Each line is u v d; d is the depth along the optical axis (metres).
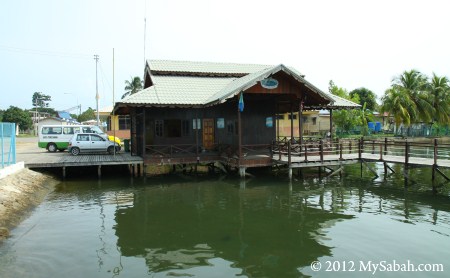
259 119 19.88
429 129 45.09
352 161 16.36
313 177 16.81
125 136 35.00
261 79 15.16
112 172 18.62
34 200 11.97
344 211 10.83
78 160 16.86
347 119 40.50
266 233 8.93
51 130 24.25
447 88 38.88
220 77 23.47
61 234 8.85
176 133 19.55
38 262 7.10
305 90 16.55
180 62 24.19
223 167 18.89
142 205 11.86
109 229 9.30
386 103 38.66
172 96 18.03
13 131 14.44
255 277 6.50
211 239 8.55
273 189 14.23
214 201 12.35
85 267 6.90
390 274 6.50
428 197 12.54
